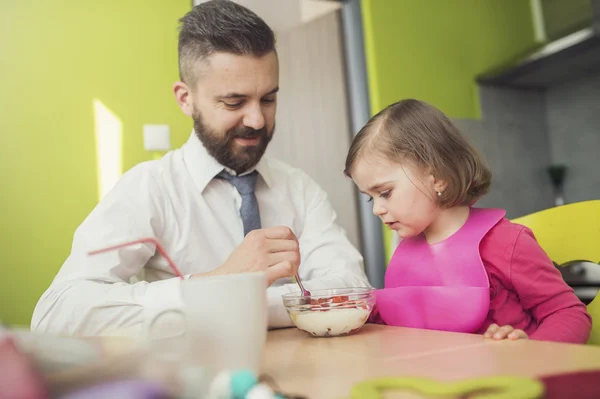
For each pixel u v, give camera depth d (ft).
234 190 4.50
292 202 4.86
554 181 12.98
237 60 3.80
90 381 1.10
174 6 8.67
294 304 2.82
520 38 12.91
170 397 1.17
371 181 3.69
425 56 11.36
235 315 1.55
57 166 7.72
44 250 7.54
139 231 3.84
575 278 3.59
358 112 10.79
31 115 7.64
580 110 12.78
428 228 3.92
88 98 7.98
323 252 4.50
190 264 4.17
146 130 8.25
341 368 1.80
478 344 2.10
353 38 10.89
